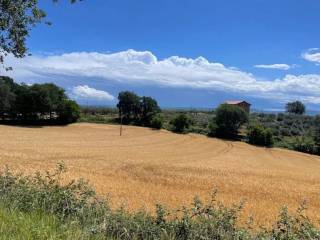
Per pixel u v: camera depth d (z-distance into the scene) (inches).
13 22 467.8
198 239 264.7
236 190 1550.2
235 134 4741.6
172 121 5034.5
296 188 1760.6
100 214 287.4
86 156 2384.4
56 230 228.5
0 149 2464.3
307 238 259.8
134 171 1860.2
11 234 207.5
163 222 277.1
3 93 4338.1
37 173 385.4
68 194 307.6
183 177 1798.7
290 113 6963.6
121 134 4338.1
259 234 275.7
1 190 325.7
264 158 3383.4
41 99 4510.3
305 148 4306.1
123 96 5531.5
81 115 5408.5
